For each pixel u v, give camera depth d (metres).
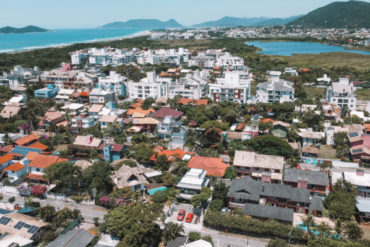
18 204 81.12
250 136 113.75
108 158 104.56
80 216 73.56
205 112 140.00
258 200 74.56
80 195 84.88
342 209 71.81
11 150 107.81
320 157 108.69
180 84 189.75
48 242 65.44
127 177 84.44
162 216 71.75
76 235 63.81
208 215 70.31
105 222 68.94
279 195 76.50
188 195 78.88
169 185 86.88
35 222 68.81
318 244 60.44
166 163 97.38
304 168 99.25
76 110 155.88
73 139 125.06
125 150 108.62
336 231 65.75
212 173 87.94
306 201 74.44
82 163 94.56
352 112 147.38
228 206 78.12
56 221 70.00
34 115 142.12
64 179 83.31
